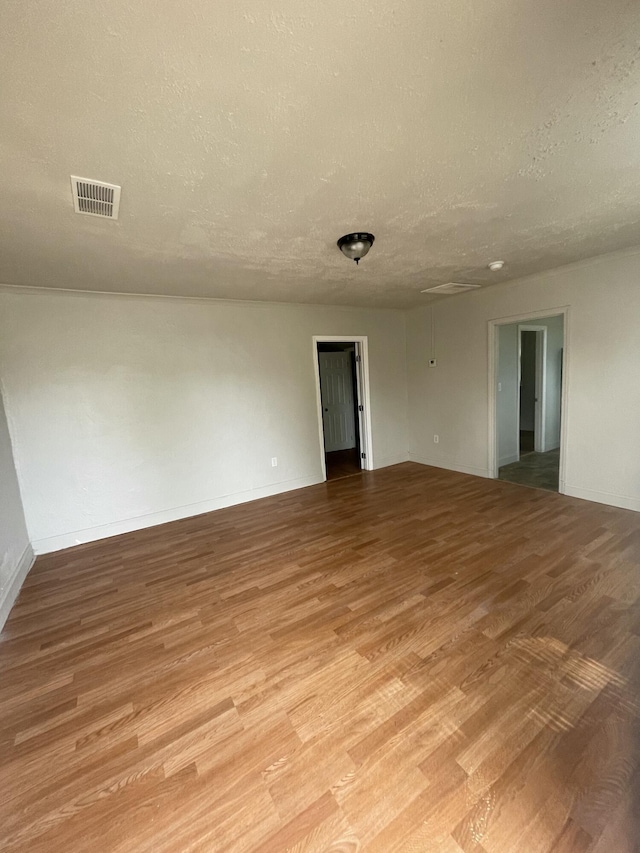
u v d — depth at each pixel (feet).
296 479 16.48
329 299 15.15
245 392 14.89
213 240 7.98
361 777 4.45
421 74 3.84
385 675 5.94
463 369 16.72
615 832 3.78
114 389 12.35
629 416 11.48
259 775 4.54
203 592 8.74
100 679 6.26
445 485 15.58
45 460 11.40
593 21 3.34
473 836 3.82
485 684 5.66
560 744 4.69
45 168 5.05
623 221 8.32
